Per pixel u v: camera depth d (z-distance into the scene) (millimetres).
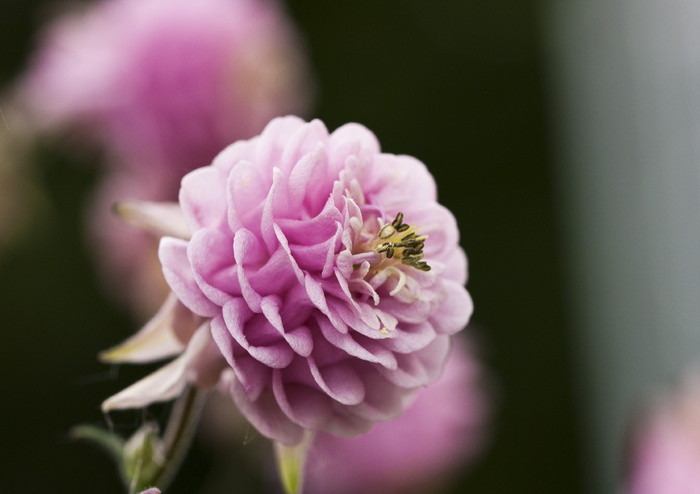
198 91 425
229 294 289
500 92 962
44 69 456
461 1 963
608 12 830
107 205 458
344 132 295
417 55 955
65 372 664
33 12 704
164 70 422
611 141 831
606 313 833
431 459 441
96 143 481
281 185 287
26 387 650
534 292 908
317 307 287
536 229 930
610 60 830
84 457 600
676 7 717
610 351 821
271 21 468
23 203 500
